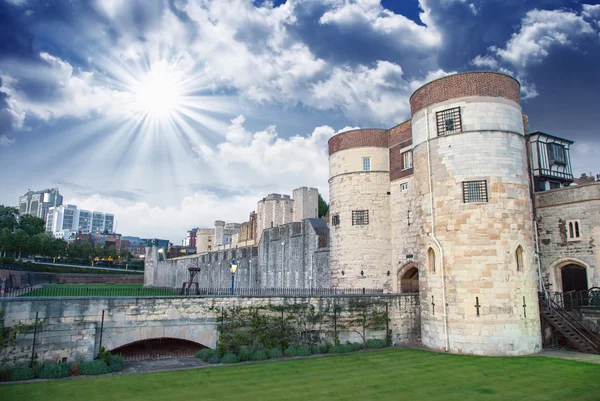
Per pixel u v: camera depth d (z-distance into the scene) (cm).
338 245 3412
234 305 2294
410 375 1839
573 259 2733
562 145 3269
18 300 1839
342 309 2545
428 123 2586
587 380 1725
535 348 2314
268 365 2050
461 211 2383
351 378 1792
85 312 1984
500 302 2272
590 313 2409
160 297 2142
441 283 2409
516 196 2392
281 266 4850
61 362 1900
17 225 10062
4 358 1798
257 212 7556
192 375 1842
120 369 1948
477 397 1520
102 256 12038
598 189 2647
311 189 6519
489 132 2411
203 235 11156
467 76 2484
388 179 3369
